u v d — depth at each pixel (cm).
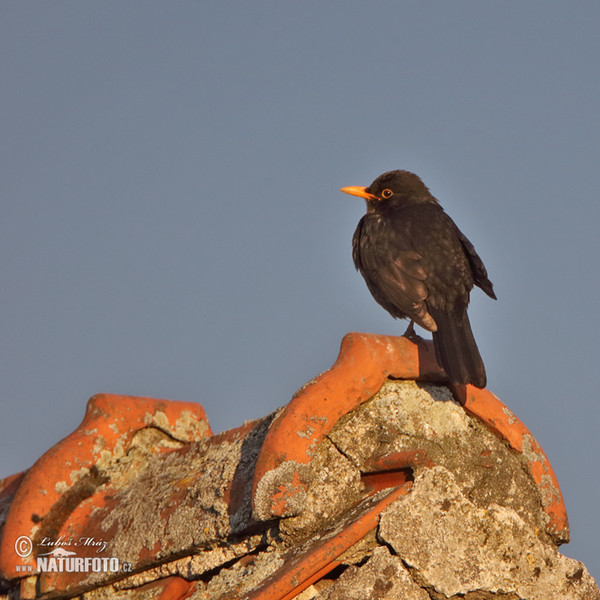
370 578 963
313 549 973
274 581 950
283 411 1052
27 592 1251
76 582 1219
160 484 1249
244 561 1081
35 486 1288
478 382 1099
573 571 1058
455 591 984
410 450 1059
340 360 1070
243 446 1173
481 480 1105
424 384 1120
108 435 1351
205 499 1134
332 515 1038
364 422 1075
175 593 1121
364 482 1066
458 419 1120
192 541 1105
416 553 977
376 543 991
